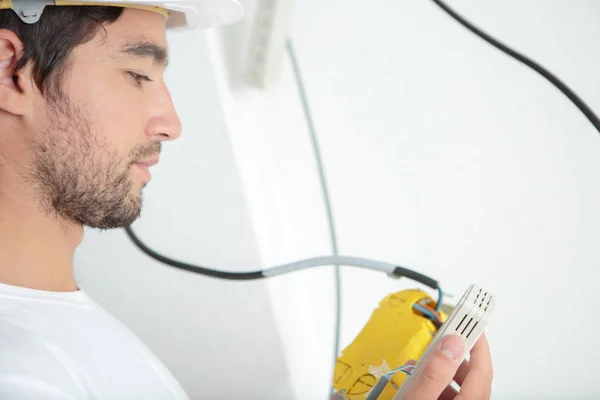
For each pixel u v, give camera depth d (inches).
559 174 37.9
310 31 50.2
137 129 25.5
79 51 24.0
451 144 43.1
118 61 24.9
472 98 41.8
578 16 36.7
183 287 54.7
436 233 43.9
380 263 32.4
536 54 38.5
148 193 55.4
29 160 23.9
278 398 51.9
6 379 20.1
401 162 45.7
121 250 55.1
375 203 47.4
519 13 39.2
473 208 42.0
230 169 53.9
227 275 39.0
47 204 24.4
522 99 39.4
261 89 52.7
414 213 45.1
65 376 22.3
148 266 55.0
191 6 28.5
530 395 38.7
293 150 52.2
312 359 51.0
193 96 54.3
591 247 36.5
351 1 47.7
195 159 54.7
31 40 23.4
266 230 54.0
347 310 48.9
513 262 39.9
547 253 38.4
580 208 36.9
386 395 26.0
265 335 53.1
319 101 50.1
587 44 36.4
